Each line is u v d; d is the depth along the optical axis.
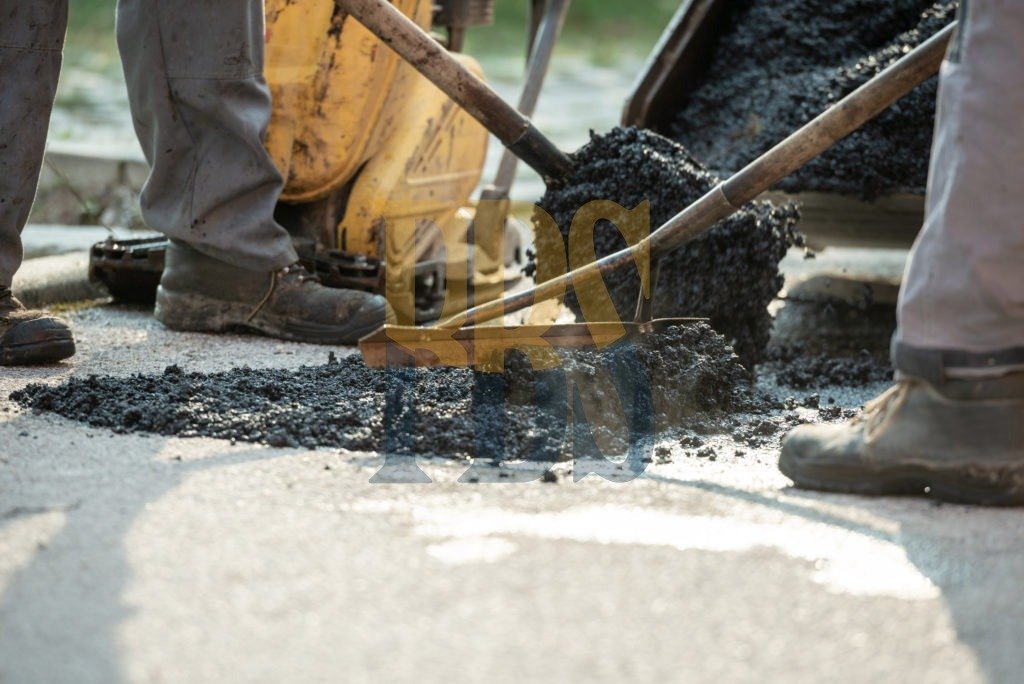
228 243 4.33
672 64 4.88
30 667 1.87
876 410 2.77
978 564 2.31
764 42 4.91
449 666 1.89
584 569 2.25
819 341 4.75
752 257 3.89
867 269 6.27
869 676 1.88
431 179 5.02
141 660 1.90
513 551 2.33
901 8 4.74
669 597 2.14
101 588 2.14
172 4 4.13
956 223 2.58
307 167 4.69
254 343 4.37
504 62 17.64
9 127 3.92
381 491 2.68
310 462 2.88
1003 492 2.63
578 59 18.34
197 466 2.83
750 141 4.68
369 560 2.28
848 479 2.74
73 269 5.15
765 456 3.09
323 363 4.03
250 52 4.22
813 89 4.60
